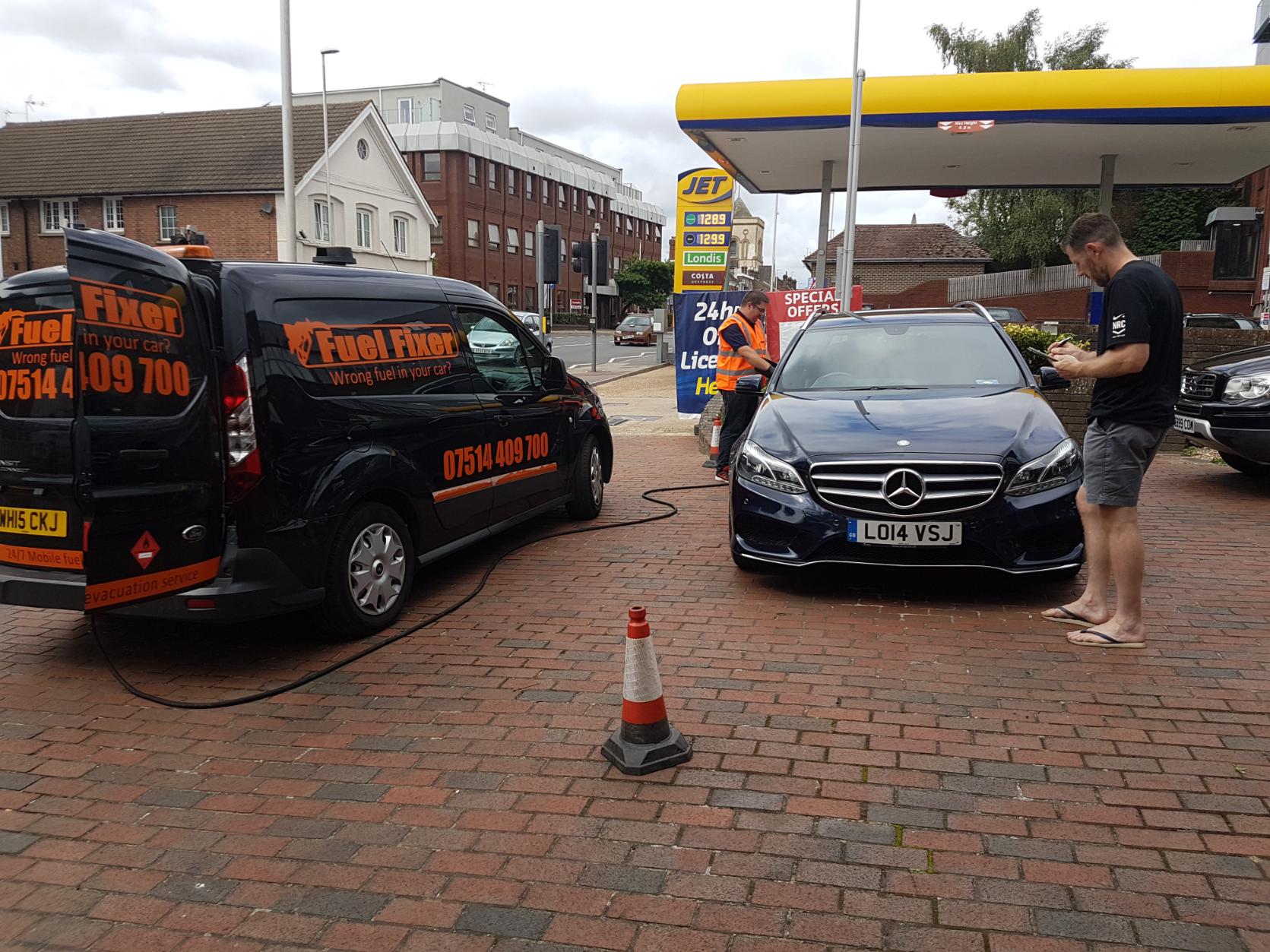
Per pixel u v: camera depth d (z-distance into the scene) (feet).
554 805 10.36
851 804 10.21
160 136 126.93
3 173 124.47
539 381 22.27
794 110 45.60
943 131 47.75
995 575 18.28
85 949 8.24
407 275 18.19
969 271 152.25
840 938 8.07
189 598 13.58
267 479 13.91
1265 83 42.42
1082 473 16.56
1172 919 8.18
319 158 118.21
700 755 11.41
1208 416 26.17
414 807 10.43
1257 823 9.64
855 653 14.61
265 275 14.61
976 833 9.58
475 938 8.22
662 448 39.32
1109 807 10.00
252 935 8.37
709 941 8.07
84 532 12.29
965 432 16.85
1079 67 116.47
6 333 13.26
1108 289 13.94
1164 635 15.10
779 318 43.50
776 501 17.02
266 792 10.86
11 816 10.48
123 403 12.60
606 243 80.07
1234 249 83.15
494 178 199.52
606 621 16.52
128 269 12.66
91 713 13.16
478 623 16.60
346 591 15.29
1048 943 7.93
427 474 17.33
